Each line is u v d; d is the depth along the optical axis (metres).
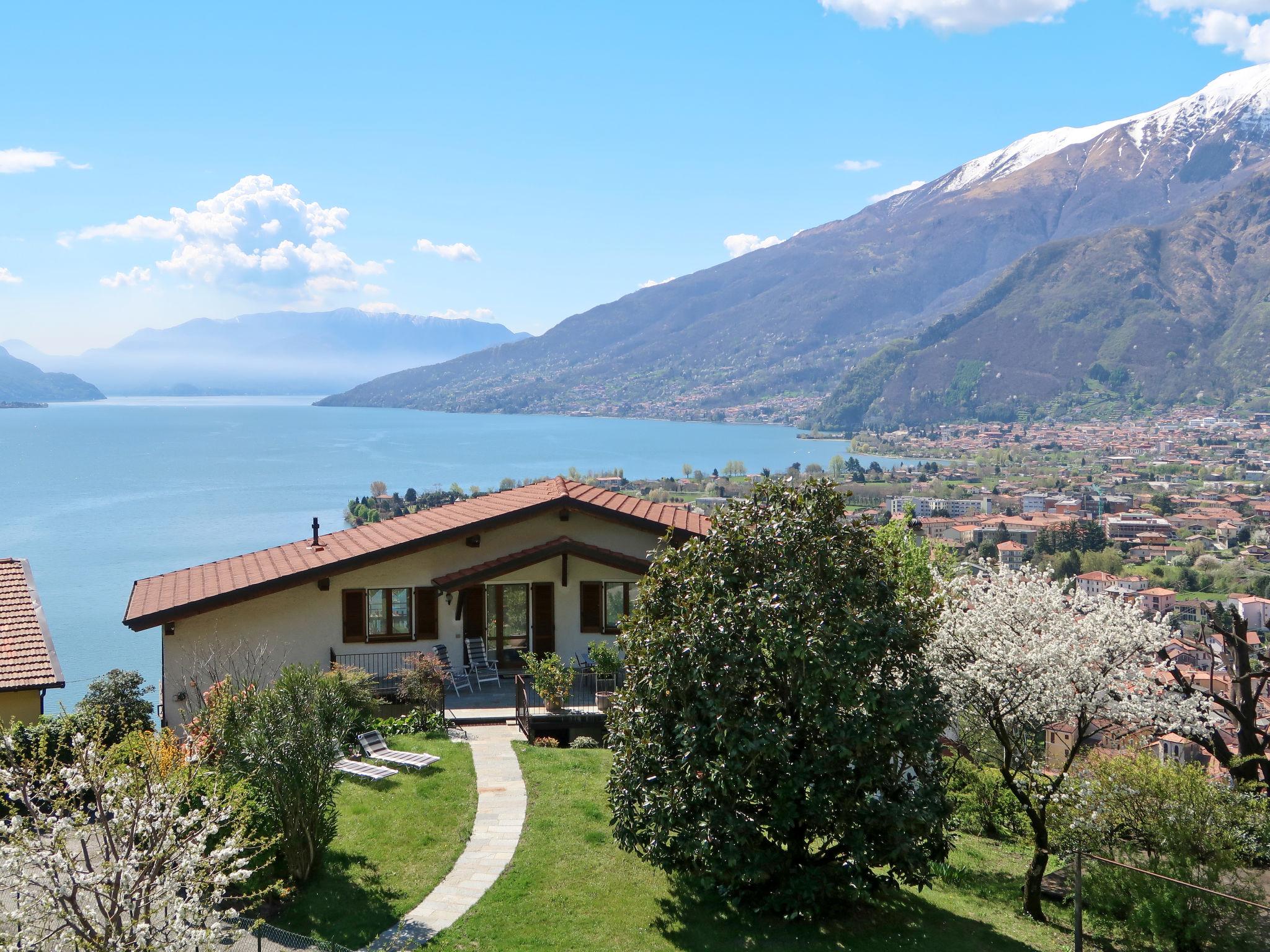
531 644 24.97
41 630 18.42
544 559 24.06
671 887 13.55
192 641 22.75
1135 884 13.44
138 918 9.08
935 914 13.88
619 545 25.38
